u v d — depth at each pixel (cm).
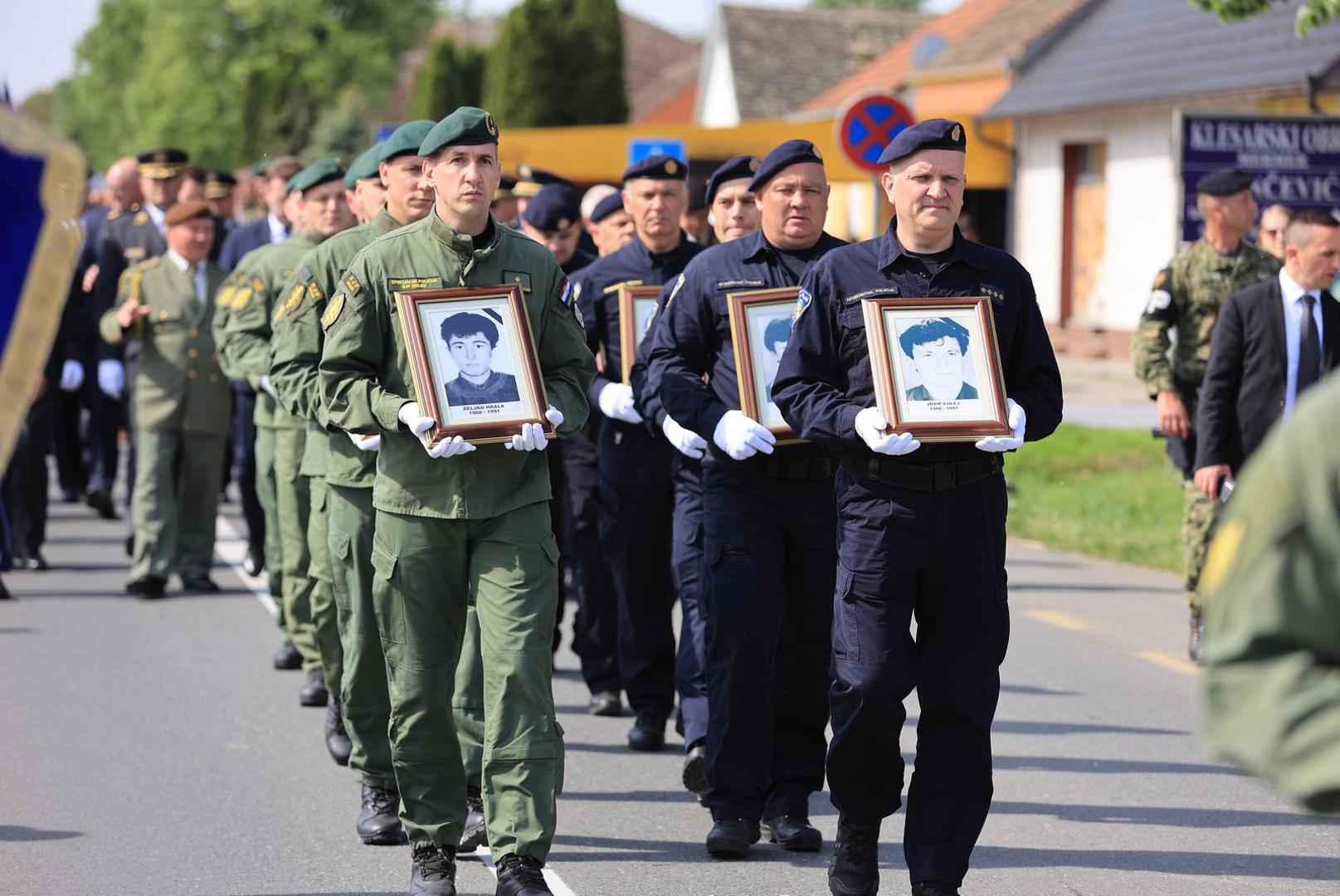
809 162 1112
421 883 989
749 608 1062
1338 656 388
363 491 1067
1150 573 2177
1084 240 5219
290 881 1038
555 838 1129
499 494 959
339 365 977
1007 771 1285
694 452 1117
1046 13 5900
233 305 1551
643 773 1299
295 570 1477
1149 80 4669
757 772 1077
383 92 12044
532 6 7712
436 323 958
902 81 6588
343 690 1104
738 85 8950
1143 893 1009
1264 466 400
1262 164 2361
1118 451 3102
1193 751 1341
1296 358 1447
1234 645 391
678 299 1134
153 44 12412
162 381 1997
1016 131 5428
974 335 908
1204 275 1631
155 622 1861
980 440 890
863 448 916
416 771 987
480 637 1063
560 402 986
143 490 2008
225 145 12062
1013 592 2041
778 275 1122
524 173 1961
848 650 923
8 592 2012
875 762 936
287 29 11938
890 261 930
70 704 1491
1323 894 1007
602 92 7769
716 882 1034
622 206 1563
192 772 1284
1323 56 3994
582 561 1480
